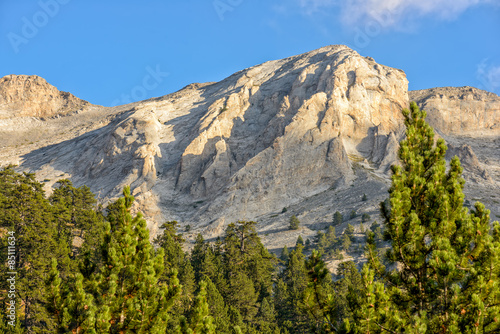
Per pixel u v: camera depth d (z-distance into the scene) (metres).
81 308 18.31
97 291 19.78
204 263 64.81
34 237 51.12
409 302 18.12
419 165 19.89
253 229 74.19
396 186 19.23
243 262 69.81
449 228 18.14
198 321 18.62
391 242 19.05
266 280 70.31
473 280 16.34
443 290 16.78
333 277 86.94
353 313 17.45
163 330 18.97
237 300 59.75
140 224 21.17
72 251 67.62
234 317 52.53
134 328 18.33
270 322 57.69
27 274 47.50
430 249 17.94
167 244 72.00
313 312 18.33
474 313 15.30
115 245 20.36
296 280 66.19
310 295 18.34
